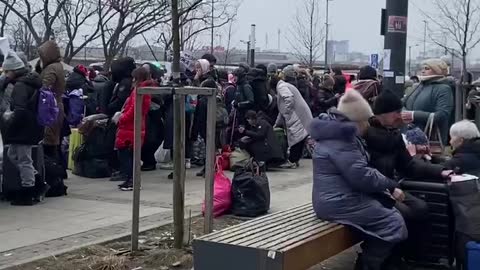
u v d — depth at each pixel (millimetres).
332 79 14883
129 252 6441
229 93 12914
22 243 6781
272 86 14031
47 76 9789
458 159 6543
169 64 16141
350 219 5734
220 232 5465
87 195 9680
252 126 12195
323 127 5824
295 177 11930
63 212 8406
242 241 5121
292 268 4945
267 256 4859
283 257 4812
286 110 13062
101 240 6859
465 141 6566
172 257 6246
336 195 5758
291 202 9352
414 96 7551
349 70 29562
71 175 11672
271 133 12297
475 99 11570
